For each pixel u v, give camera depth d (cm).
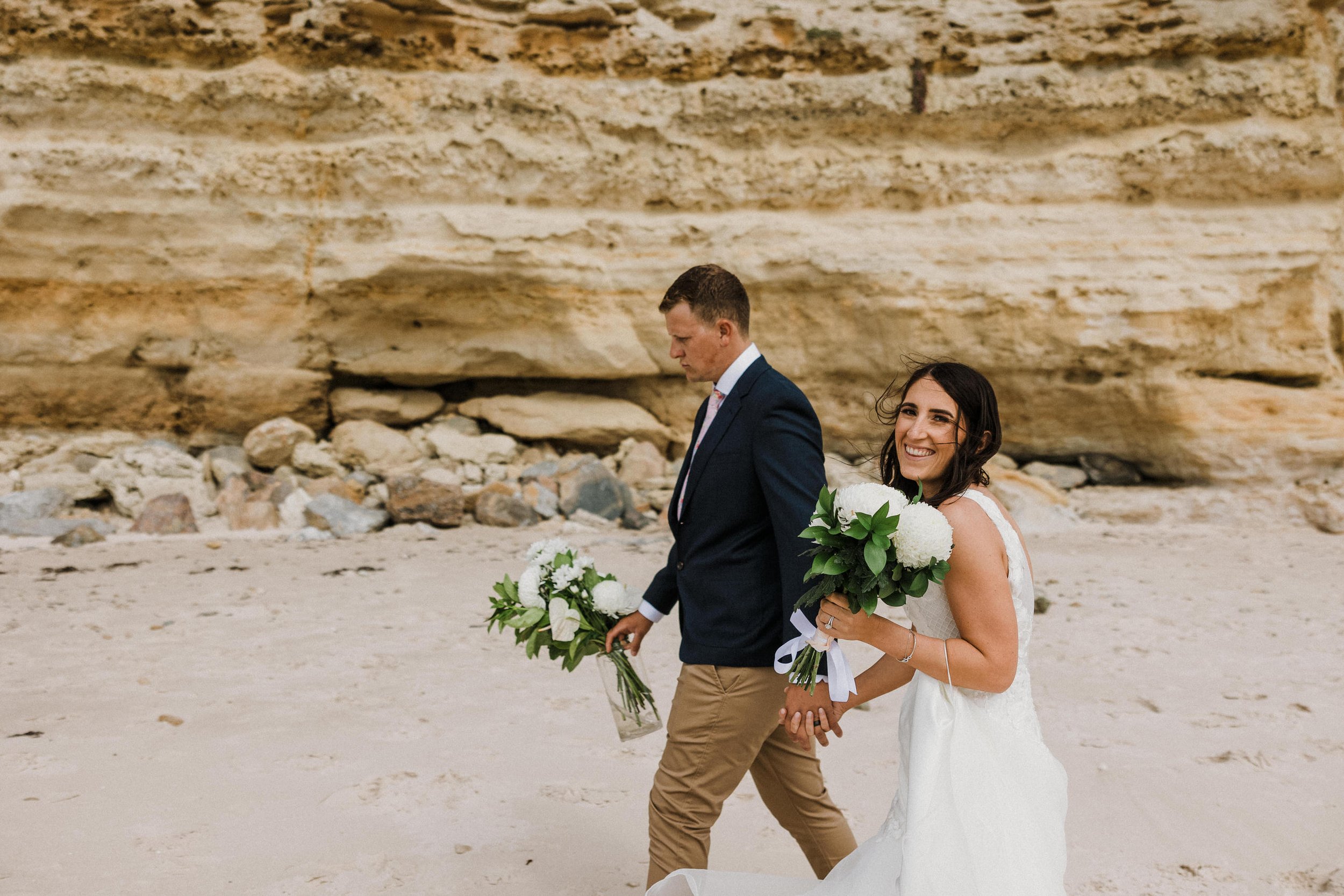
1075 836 344
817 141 1241
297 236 1157
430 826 344
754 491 244
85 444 1145
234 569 827
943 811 183
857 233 1227
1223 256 1183
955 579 190
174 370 1176
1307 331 1214
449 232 1174
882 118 1227
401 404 1261
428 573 824
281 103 1144
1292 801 372
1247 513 1149
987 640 187
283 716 460
